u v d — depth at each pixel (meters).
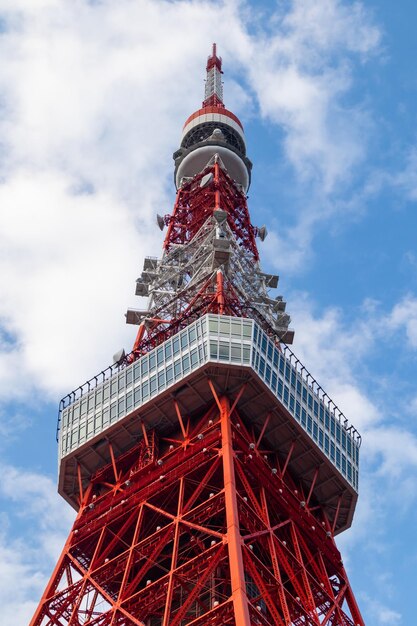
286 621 76.06
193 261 125.69
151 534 91.06
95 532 93.25
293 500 94.38
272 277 129.88
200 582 77.19
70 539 93.81
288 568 84.81
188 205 147.50
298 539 91.38
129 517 92.62
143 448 98.69
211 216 137.12
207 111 163.62
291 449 98.94
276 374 101.44
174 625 74.81
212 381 98.12
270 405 99.31
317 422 103.62
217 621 73.50
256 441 99.06
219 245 122.19
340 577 93.81
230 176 155.00
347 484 102.44
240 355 98.56
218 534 80.50
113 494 96.62
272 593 83.75
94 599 85.38
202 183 141.50
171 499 92.75
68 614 86.44
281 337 116.81
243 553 78.44
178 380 98.81
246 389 98.81
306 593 85.00
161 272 128.12
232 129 161.75
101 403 104.69
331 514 103.50
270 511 92.62
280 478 94.62
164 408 100.00
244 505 85.25
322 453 101.31
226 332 101.19
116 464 100.94
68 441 103.44
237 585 72.56
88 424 103.50
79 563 90.69
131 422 101.12
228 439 90.62
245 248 139.12
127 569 85.19
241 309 113.19
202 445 92.44
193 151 154.12
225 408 95.25
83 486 102.25
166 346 104.06
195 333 102.31
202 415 99.31
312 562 91.06
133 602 84.44
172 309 119.06
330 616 86.19
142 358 105.56
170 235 140.38
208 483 92.00
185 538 91.56
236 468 89.19
